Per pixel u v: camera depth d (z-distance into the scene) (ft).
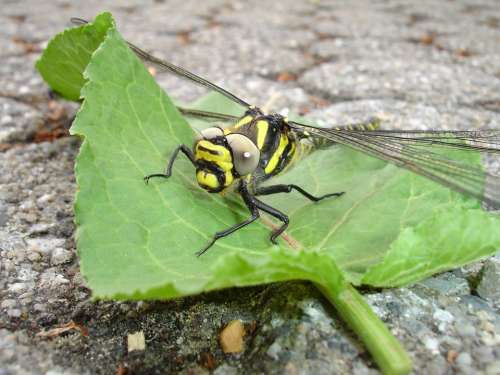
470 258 0.21
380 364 0.18
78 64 0.29
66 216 0.28
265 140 0.26
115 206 0.20
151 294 0.17
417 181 0.25
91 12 0.66
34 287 0.23
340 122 0.39
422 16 0.66
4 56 0.50
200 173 0.23
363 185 0.26
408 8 0.70
